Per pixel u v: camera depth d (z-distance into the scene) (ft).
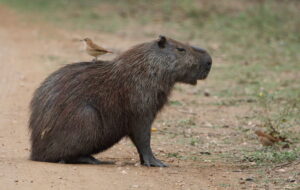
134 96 94.53
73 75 95.25
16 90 155.02
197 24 268.62
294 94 158.40
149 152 96.84
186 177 91.09
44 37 242.78
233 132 125.80
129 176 88.89
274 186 88.33
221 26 261.03
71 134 92.53
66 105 93.04
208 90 165.58
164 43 96.12
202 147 114.21
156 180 87.92
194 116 138.82
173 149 111.96
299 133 122.93
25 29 261.03
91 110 93.15
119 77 94.94
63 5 321.93
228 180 91.09
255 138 120.78
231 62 202.18
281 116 128.47
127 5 317.83
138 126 95.50
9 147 105.91
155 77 95.40
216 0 313.53
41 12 306.14
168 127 128.98
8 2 330.95
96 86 94.43
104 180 85.51
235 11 290.35
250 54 214.69
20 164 91.45
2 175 85.15
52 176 85.56
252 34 246.06
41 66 185.78
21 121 126.21
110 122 94.38
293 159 103.19
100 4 322.96
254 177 93.20
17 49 215.51
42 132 93.66
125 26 268.21
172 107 146.00
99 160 99.09
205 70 98.58
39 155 94.68
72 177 85.71
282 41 234.38
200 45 227.40
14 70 179.32
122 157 104.27
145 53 95.66
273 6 294.05
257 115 139.13
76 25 270.67
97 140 93.91
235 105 150.00
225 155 108.06
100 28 263.90
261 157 105.19
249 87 168.04
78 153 93.86
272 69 192.03
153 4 315.78
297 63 200.75
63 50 216.13
